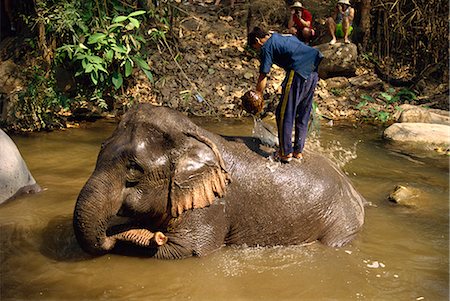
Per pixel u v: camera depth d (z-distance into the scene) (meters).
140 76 9.88
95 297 4.12
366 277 4.54
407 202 6.05
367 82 11.06
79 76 9.27
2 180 5.68
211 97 9.77
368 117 9.80
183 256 4.71
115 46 7.64
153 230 4.80
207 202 4.67
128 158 4.41
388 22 12.38
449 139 8.27
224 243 4.96
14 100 8.45
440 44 11.82
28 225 5.21
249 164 4.95
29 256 4.67
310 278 4.50
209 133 5.00
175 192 4.55
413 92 11.12
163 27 9.57
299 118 5.15
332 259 4.82
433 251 5.03
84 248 4.48
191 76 10.18
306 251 4.93
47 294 4.13
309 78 5.04
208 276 4.48
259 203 4.89
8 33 10.72
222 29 12.23
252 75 10.49
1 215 5.41
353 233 5.20
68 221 5.30
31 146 7.59
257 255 4.84
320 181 5.09
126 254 4.76
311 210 4.99
